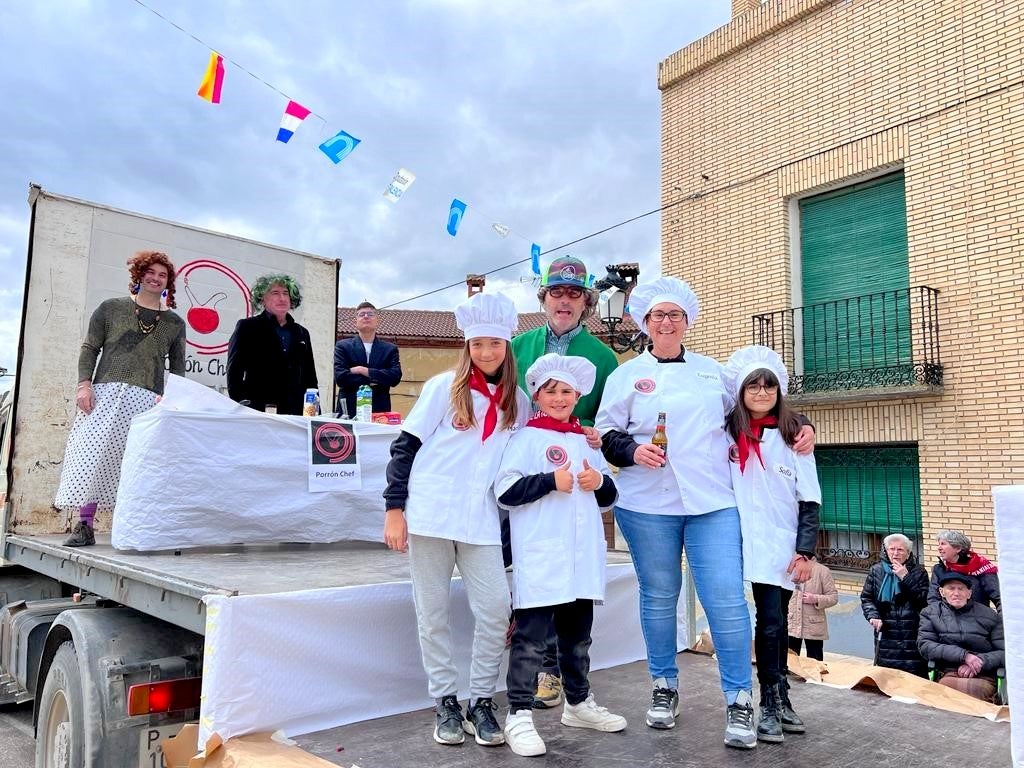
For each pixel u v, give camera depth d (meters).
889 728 2.80
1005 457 7.07
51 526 5.00
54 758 3.25
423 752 2.41
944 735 2.72
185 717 2.97
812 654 5.82
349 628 2.68
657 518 2.83
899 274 8.18
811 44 8.82
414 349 20.19
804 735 2.70
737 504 2.75
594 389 3.50
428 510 2.61
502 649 2.67
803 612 5.80
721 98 9.71
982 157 7.40
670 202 10.20
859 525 8.30
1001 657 4.58
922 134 7.83
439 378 2.79
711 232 9.72
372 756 2.37
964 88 7.55
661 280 2.99
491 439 2.75
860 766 2.38
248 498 3.87
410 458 2.70
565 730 2.70
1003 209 7.23
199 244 6.13
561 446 2.71
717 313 9.58
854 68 8.42
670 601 2.84
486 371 2.80
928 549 7.51
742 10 9.66
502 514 2.90
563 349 3.55
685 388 2.87
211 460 3.79
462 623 3.07
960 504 7.32
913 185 7.89
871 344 8.28
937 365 7.52
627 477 2.92
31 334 5.11
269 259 6.55
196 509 3.71
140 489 3.63
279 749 2.34
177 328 4.81
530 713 2.51
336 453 4.20
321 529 4.09
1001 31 7.32
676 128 10.22
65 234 5.38
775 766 2.36
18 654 4.06
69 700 3.03
